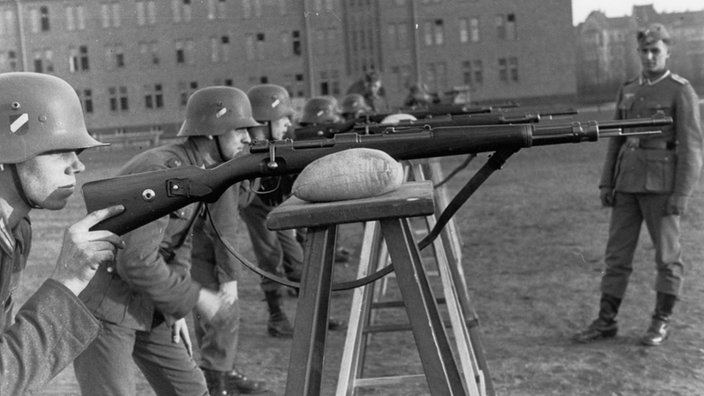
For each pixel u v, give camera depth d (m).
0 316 2.32
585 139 2.57
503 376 5.41
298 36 58.81
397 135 2.54
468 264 9.14
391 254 2.27
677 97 5.87
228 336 4.97
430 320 2.48
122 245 2.32
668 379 5.25
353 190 2.30
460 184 17.11
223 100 4.46
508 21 58.97
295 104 32.88
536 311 7.05
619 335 6.25
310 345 2.28
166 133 57.56
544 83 58.53
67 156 2.58
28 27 54.84
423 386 5.40
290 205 2.34
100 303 3.52
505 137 2.52
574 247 9.84
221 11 58.38
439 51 59.72
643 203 5.98
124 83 56.28
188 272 3.95
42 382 2.19
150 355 3.78
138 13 57.12
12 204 2.51
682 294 7.39
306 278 2.30
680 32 38.41
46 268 9.77
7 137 2.47
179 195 2.61
